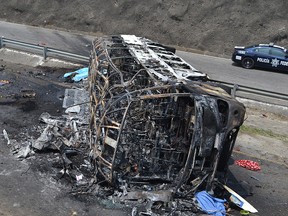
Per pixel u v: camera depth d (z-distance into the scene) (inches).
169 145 292.7
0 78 544.4
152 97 276.7
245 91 508.4
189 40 914.7
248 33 878.4
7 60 644.7
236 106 276.1
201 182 283.3
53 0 1005.2
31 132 377.7
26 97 478.3
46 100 476.1
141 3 946.7
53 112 436.8
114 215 262.5
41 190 282.7
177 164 295.3
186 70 362.0
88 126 375.9
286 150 416.8
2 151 334.3
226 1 890.7
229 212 282.2
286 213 295.0
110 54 436.1
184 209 272.2
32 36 872.3
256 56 761.0
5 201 264.7
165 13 930.7
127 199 278.4
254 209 286.4
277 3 852.6
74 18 990.4
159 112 299.3
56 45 807.1
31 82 542.0
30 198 271.6
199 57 852.6
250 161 374.9
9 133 370.6
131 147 294.4
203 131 270.8
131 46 443.8
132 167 293.6
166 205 273.9
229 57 882.8
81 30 990.4
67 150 339.0
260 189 328.5
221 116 279.3
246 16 879.1
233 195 292.2
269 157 396.8
